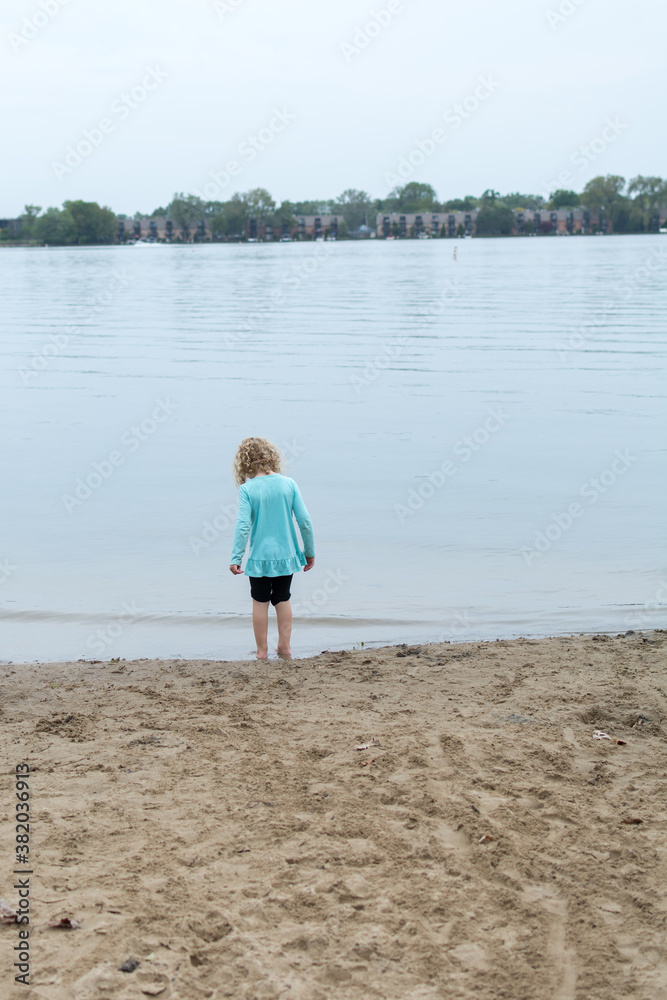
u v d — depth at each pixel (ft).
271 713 17.06
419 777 13.75
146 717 16.99
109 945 9.62
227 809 12.79
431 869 11.19
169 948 9.59
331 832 12.07
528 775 13.96
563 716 16.69
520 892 10.74
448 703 17.56
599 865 11.33
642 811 12.78
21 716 17.25
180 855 11.48
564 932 9.99
